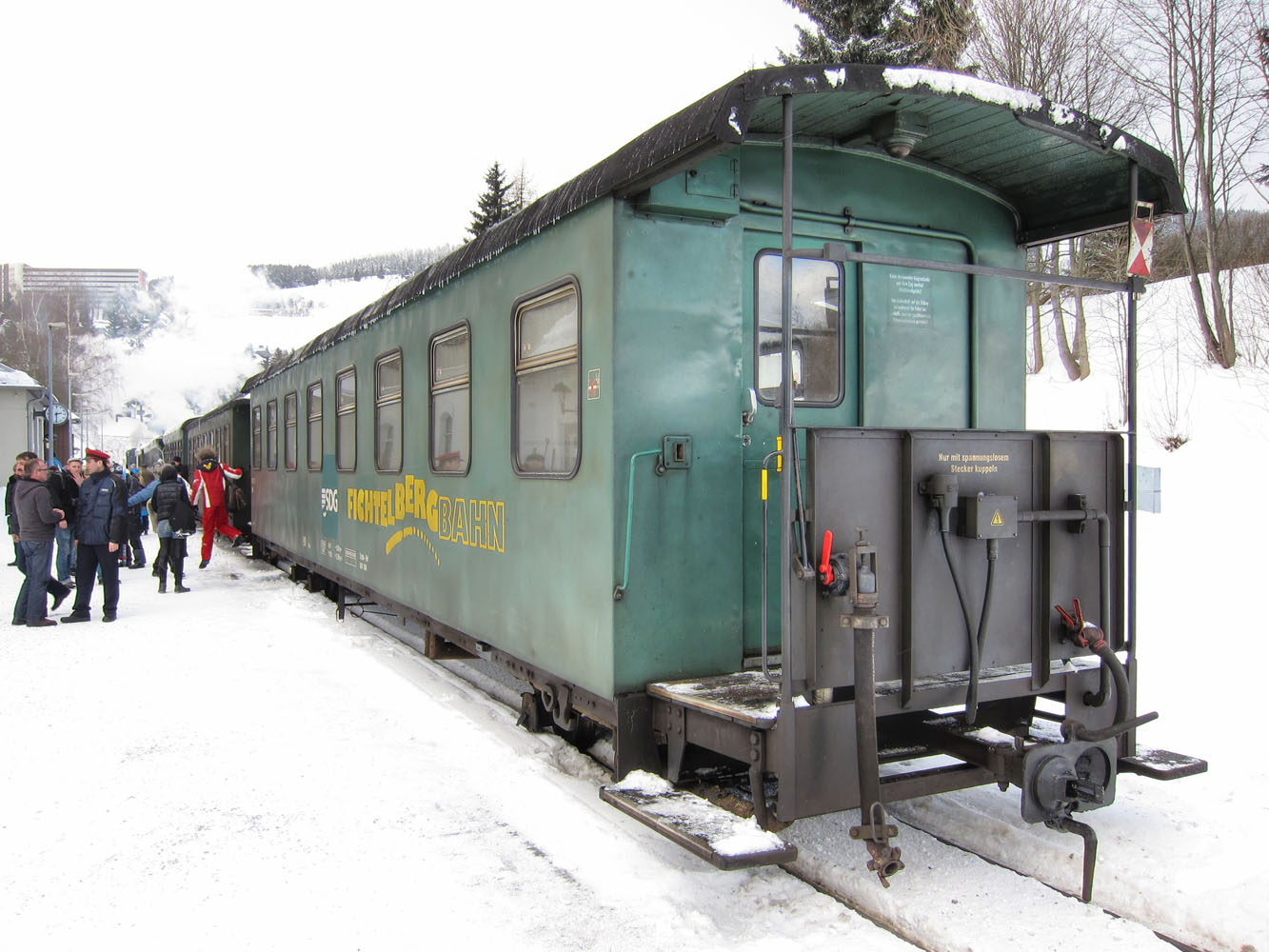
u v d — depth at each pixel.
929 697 3.41
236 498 17.25
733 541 4.24
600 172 4.09
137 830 3.99
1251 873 3.32
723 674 4.22
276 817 4.12
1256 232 21.69
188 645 8.02
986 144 4.17
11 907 3.31
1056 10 17.33
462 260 5.71
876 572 3.20
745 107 3.19
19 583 12.80
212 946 3.02
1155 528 10.50
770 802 3.47
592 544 4.16
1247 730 4.79
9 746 5.18
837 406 4.49
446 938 3.05
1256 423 13.27
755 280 4.33
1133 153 3.87
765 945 2.95
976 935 2.99
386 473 7.47
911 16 18.31
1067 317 22.38
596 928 3.10
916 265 3.27
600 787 4.00
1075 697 3.73
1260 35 16.28
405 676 6.76
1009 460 3.56
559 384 4.53
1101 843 3.62
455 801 4.31
